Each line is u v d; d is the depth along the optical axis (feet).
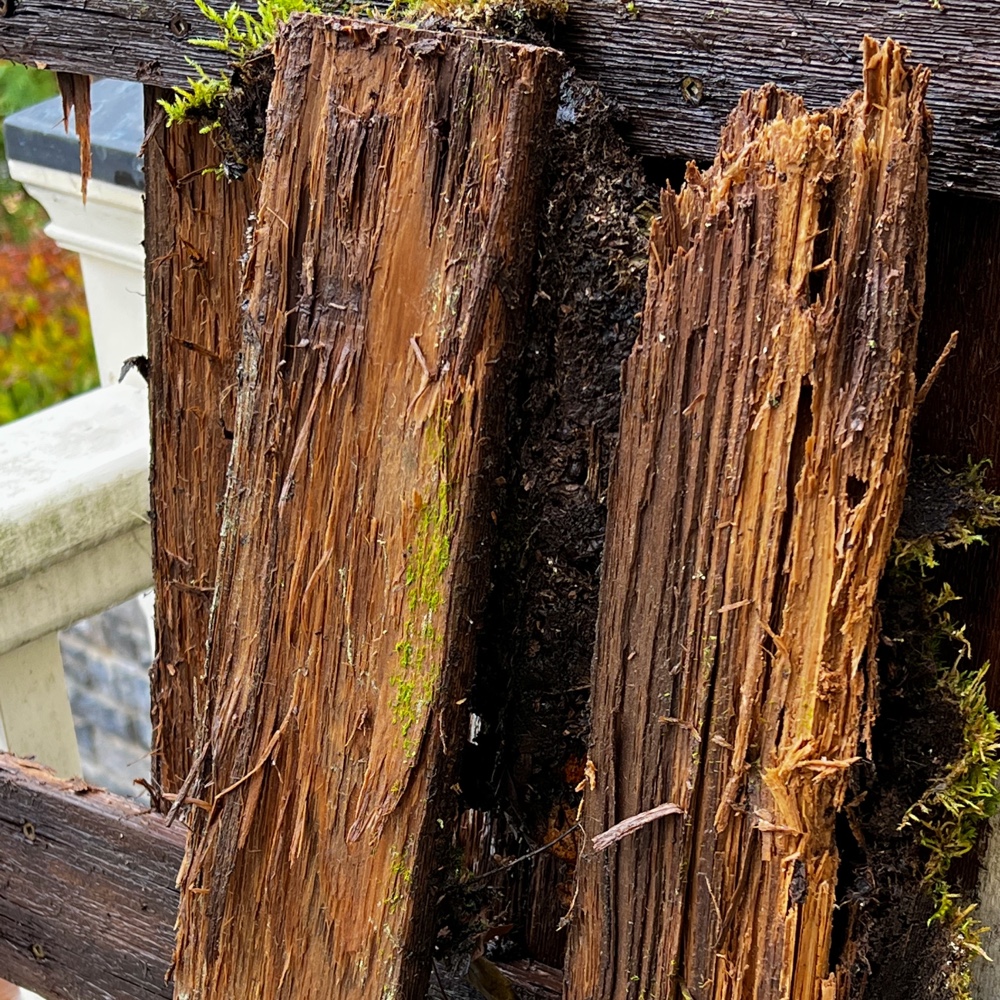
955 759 2.68
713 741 2.62
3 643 3.80
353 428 2.72
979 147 2.57
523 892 3.09
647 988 2.71
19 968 3.51
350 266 2.70
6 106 8.38
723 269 2.54
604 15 2.72
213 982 2.88
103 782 6.29
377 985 2.78
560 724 2.87
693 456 2.59
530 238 2.68
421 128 2.64
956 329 2.69
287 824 2.81
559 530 2.80
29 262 8.58
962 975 2.79
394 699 2.73
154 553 3.34
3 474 3.83
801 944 2.61
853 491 2.53
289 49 2.69
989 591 2.75
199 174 3.09
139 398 4.30
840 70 2.61
